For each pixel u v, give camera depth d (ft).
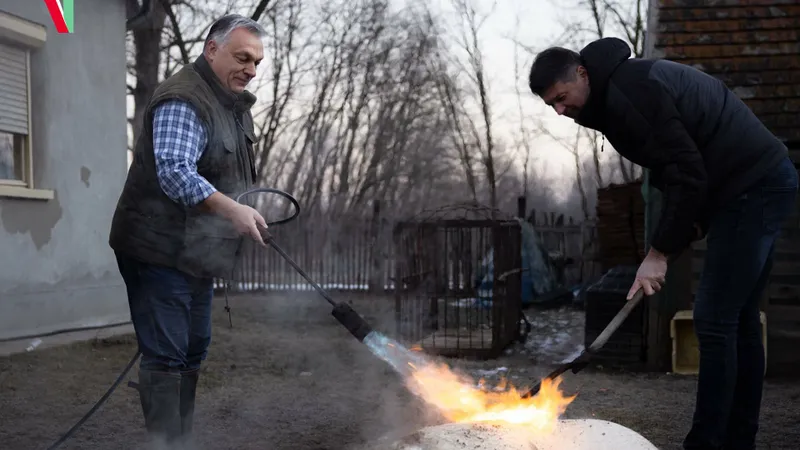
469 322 28.04
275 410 14.92
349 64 65.72
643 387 18.01
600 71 10.05
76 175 24.85
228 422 13.92
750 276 10.14
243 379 18.39
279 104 64.03
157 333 10.28
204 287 11.10
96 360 20.04
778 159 10.17
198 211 10.41
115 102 26.91
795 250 19.77
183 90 10.18
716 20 20.98
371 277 48.26
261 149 64.49
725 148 10.05
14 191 21.80
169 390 10.19
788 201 10.27
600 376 19.77
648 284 10.16
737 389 10.85
